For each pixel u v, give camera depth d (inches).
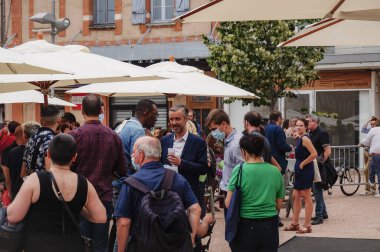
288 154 641.6
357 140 954.1
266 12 269.6
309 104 972.6
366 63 916.0
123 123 382.9
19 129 412.2
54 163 229.8
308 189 487.8
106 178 317.7
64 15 1081.4
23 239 224.8
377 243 447.2
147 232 230.7
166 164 348.2
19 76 386.9
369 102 946.1
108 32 1059.3
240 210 294.4
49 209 224.8
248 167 294.2
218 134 552.7
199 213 250.1
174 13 1018.7
